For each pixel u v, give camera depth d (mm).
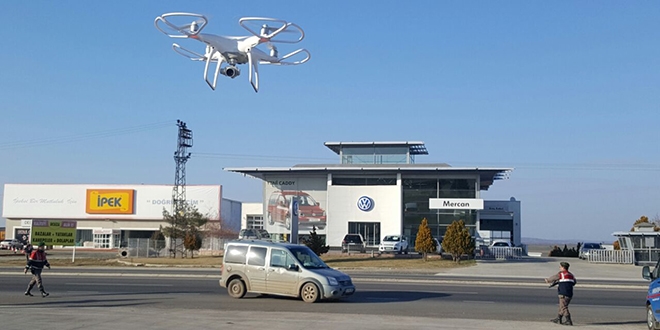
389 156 65812
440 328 14250
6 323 14297
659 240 45719
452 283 27547
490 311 18031
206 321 14805
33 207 78750
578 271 38312
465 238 43219
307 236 60562
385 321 15180
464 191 60688
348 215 61844
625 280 31484
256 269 20078
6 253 59281
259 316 15820
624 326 15414
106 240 77625
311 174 63625
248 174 65062
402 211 61281
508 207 69125
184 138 71562
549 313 17734
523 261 48594
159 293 22031
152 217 77188
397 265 40281
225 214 77938
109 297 20672
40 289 20672
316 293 19234
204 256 53750
